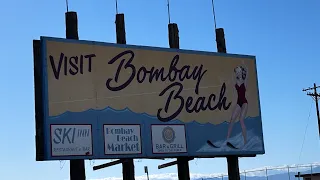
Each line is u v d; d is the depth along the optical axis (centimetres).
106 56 1898
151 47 1998
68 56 1825
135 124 1912
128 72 1933
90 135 1820
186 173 2042
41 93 1780
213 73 2127
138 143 1908
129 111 1908
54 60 1800
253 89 2212
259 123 2197
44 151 1748
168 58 2028
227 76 2158
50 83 1781
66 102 1797
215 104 2108
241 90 2180
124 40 1959
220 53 2161
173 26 2089
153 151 1934
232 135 2123
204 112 2073
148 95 1958
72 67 1827
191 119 2039
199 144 2042
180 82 2039
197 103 2064
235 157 2158
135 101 1928
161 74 2002
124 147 1878
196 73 2086
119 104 1894
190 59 2083
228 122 2123
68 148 1775
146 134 1930
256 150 2167
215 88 2119
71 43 1838
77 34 1877
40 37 1798
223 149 2092
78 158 1788
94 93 1852
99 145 1833
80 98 1823
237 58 2198
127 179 1902
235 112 2148
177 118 2006
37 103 1775
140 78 1953
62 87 1798
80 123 1809
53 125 1764
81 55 1850
